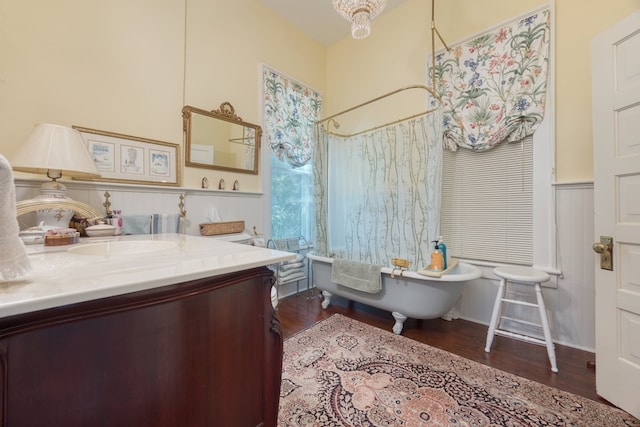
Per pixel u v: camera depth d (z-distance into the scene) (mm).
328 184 3035
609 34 1457
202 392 814
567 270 2061
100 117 1896
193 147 2395
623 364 1376
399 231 2527
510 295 2303
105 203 1905
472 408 1390
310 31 3479
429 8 2799
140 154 2076
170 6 2266
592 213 1962
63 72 1751
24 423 527
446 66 2645
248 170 2836
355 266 2441
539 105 2137
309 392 1512
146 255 980
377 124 3236
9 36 1577
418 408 1393
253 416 969
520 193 2291
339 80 3650
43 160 1357
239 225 2625
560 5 2064
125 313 656
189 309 779
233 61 2725
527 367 1759
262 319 999
